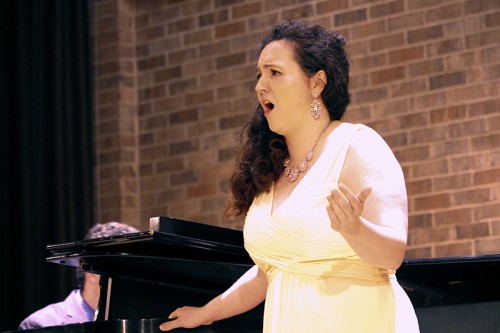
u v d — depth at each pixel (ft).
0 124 36.81
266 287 14.15
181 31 39.32
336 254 12.42
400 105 34.35
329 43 13.43
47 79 37.88
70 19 38.45
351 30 35.50
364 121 34.91
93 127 39.96
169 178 38.96
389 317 12.40
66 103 37.99
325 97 13.33
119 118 39.63
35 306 36.32
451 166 33.24
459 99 33.37
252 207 13.56
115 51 40.09
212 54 38.45
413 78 34.22
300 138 13.33
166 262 15.48
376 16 35.06
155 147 39.47
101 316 16.02
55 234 37.24
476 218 32.60
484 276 17.61
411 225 33.63
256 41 37.40
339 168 12.69
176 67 39.29
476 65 33.22
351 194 11.01
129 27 40.47
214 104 38.22
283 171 13.56
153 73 39.81
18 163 36.83
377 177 12.34
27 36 37.35
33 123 37.24
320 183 12.72
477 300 18.12
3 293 36.19
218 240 15.47
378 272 12.53
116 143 39.60
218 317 14.53
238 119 37.58
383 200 12.10
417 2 34.40
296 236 12.59
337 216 11.16
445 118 33.53
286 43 13.34
